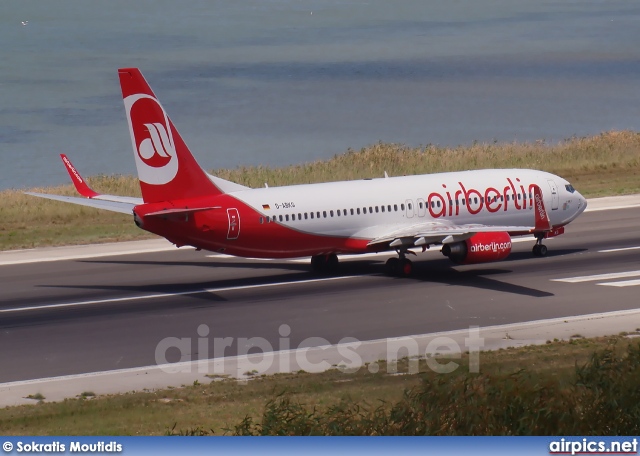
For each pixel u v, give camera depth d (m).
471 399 72.00
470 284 160.12
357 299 151.25
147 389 110.44
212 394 106.44
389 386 105.38
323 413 88.38
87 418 96.88
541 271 169.12
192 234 152.50
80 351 126.44
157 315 143.50
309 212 160.25
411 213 169.75
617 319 137.75
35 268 177.62
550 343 125.25
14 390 111.31
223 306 148.12
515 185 179.75
